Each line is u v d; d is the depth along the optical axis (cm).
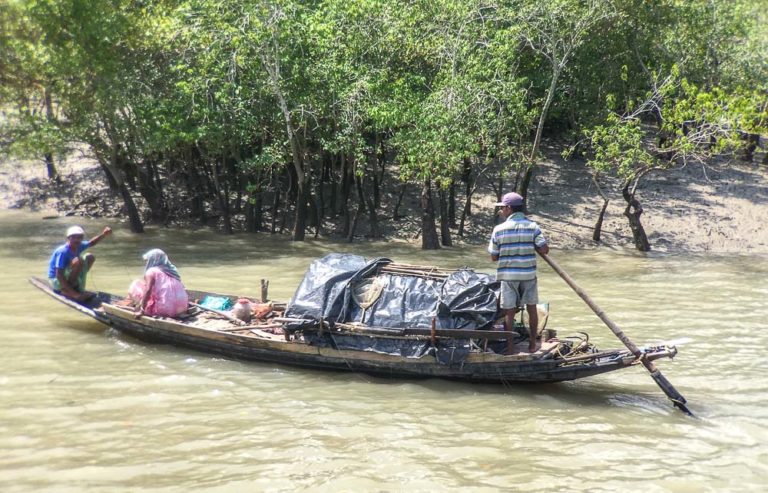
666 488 658
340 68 1914
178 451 716
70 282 1168
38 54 1883
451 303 891
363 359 918
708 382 955
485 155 2256
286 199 2228
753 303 1398
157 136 1900
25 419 786
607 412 841
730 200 2345
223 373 941
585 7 2092
